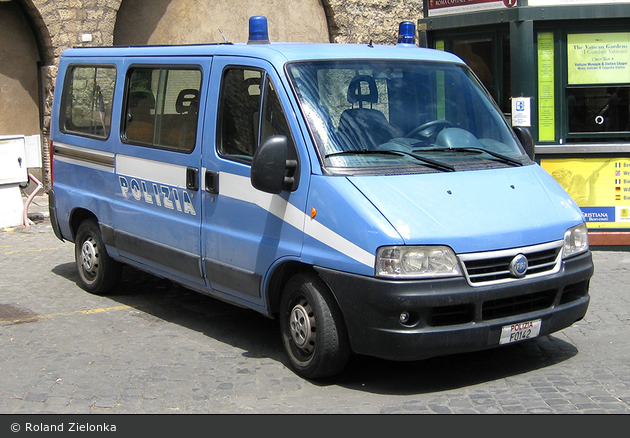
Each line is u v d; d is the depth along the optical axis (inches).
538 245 193.6
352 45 236.5
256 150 201.6
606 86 349.1
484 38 364.5
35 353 227.3
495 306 189.0
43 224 441.7
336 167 196.5
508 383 200.2
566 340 236.1
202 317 266.2
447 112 228.1
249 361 220.2
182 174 239.6
